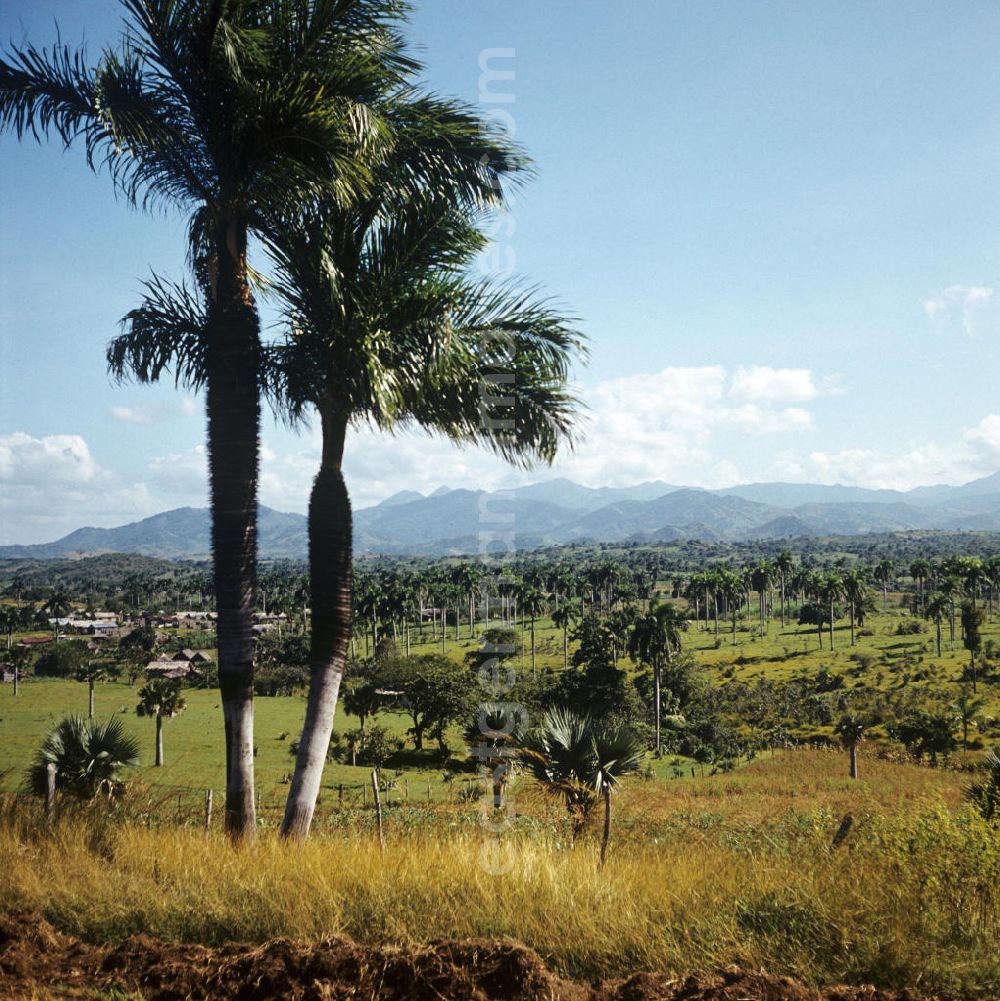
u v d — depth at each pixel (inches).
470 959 193.5
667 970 193.5
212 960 201.8
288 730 2534.5
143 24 334.3
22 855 278.8
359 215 384.5
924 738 1998.0
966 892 220.5
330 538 377.1
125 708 2984.7
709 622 5812.0
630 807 979.3
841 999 176.4
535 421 394.9
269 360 385.7
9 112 356.2
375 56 357.1
